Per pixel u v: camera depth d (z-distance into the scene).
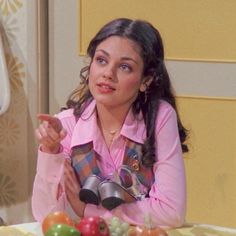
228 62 3.51
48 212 1.94
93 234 1.52
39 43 3.78
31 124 3.91
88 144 2.02
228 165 3.65
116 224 1.62
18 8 3.76
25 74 3.84
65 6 3.78
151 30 1.94
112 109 1.98
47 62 3.89
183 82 3.63
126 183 1.98
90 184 1.90
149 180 2.03
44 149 1.88
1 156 4.03
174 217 1.93
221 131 3.62
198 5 3.50
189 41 3.57
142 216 1.91
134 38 1.88
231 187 3.67
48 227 1.60
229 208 3.70
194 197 3.75
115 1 3.67
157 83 2.02
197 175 3.71
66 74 3.88
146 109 2.04
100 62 1.89
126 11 3.66
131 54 1.86
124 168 1.99
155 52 1.95
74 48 3.82
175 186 1.96
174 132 2.04
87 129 2.04
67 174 2.00
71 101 2.22
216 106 3.60
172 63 3.62
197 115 3.65
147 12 3.61
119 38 1.87
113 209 1.90
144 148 2.00
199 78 3.59
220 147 3.64
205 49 3.55
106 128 2.03
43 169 1.89
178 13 3.55
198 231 1.90
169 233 1.88
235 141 3.60
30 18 3.74
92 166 2.01
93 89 1.92
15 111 3.92
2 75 3.69
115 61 1.86
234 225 3.70
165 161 1.99
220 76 3.55
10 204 4.09
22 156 3.98
